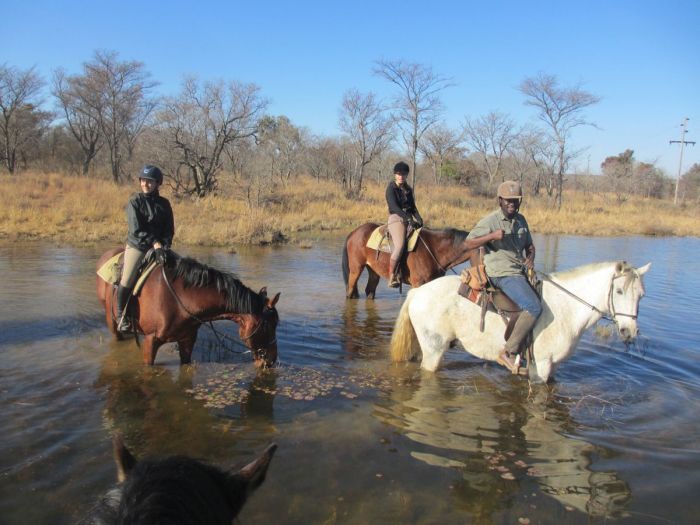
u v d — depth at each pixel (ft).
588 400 18.47
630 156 214.48
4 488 12.51
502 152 156.04
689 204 155.63
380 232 30.68
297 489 12.80
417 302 20.33
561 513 12.16
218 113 104.63
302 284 36.88
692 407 18.02
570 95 124.57
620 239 79.41
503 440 15.60
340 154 144.36
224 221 70.95
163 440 15.16
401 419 16.83
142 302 19.66
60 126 157.38
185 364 20.80
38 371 19.77
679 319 29.66
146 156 109.19
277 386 19.20
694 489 13.19
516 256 18.62
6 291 31.42
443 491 12.91
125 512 4.67
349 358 22.29
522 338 18.02
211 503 5.15
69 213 68.33
